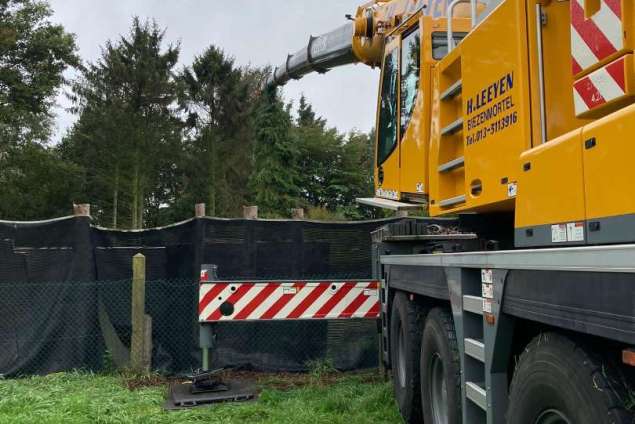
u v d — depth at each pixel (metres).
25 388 6.63
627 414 1.97
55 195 34.88
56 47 31.03
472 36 3.78
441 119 4.39
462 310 3.44
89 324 7.67
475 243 5.07
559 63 3.16
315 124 55.22
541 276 2.40
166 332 7.91
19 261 7.49
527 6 3.19
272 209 26.84
